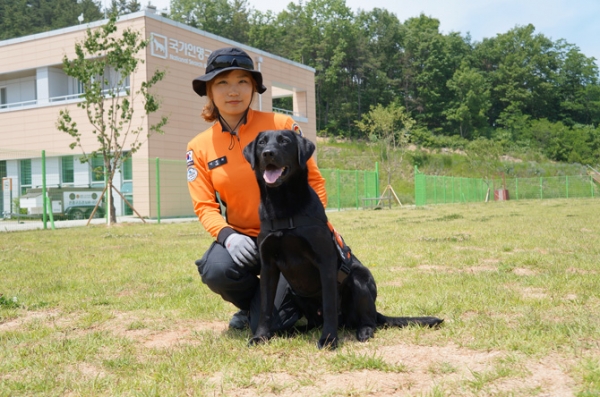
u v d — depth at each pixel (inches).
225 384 101.9
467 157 2325.3
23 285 228.1
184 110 948.0
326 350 120.4
